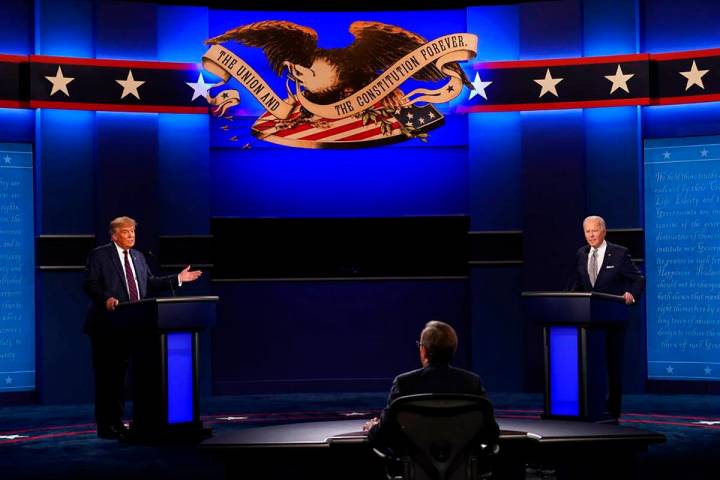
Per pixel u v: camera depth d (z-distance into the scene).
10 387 10.00
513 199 10.48
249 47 10.56
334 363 10.77
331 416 8.66
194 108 10.34
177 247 10.32
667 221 10.24
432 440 3.78
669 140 10.27
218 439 4.61
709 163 10.11
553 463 4.67
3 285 10.01
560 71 10.30
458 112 10.52
